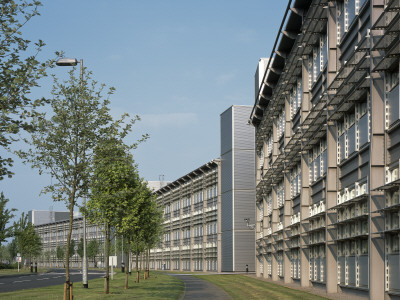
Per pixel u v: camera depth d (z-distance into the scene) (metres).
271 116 46.47
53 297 24.52
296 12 32.34
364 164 20.97
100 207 26.80
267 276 51.59
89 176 18.95
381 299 18.25
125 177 27.70
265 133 52.88
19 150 18.31
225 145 78.06
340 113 24.03
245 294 26.31
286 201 39.38
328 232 25.27
